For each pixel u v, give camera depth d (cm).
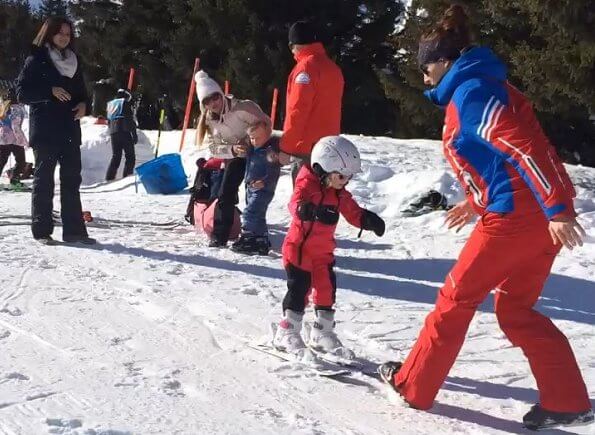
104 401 365
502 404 388
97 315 508
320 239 436
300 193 431
